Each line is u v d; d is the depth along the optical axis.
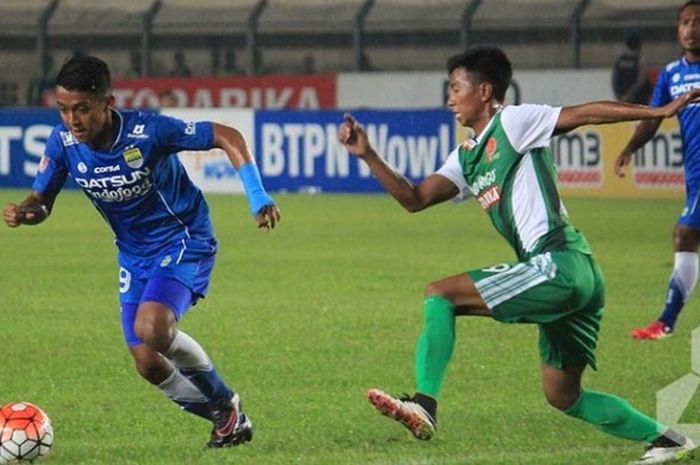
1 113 91.12
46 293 44.44
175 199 21.69
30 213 21.50
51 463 21.22
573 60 102.19
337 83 102.19
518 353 33.00
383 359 32.22
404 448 22.33
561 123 19.81
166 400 27.17
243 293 44.19
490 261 53.00
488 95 20.27
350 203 81.88
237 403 22.36
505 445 22.53
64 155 21.31
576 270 19.45
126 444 22.91
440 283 19.81
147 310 20.91
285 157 89.56
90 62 20.44
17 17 112.25
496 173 20.05
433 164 85.62
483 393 27.83
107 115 20.86
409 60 107.38
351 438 23.20
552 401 20.97
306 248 58.00
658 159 83.38
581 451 21.92
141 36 111.31
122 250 21.98
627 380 29.42
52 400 27.25
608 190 84.38
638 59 92.12
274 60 110.25
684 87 35.56
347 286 45.84
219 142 21.06
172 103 104.44
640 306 41.62
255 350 33.53
